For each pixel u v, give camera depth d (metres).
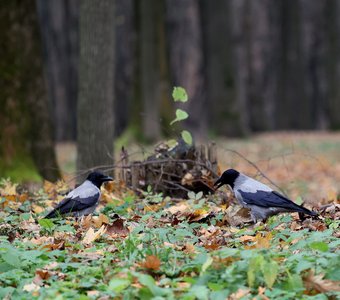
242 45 59.91
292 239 9.13
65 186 14.02
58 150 43.25
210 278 7.61
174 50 64.19
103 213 11.97
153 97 39.06
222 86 45.97
